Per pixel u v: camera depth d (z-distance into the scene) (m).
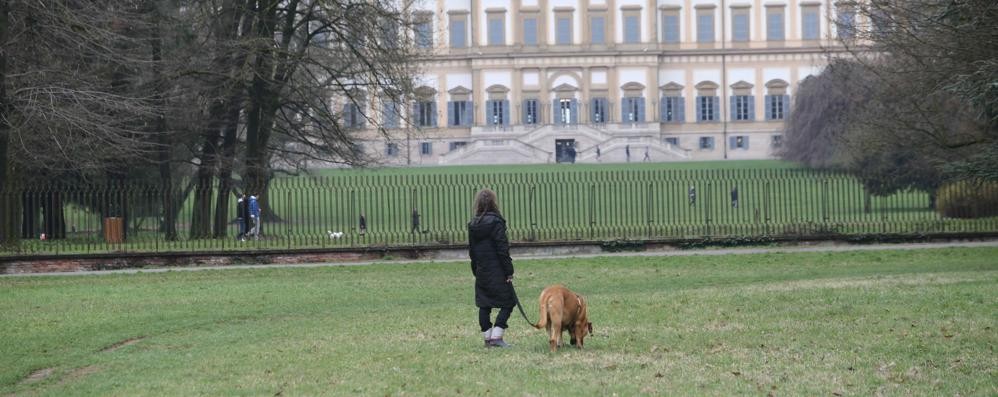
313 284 28.75
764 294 23.70
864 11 43.38
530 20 123.62
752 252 35.34
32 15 37.94
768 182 42.19
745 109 124.94
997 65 30.97
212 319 22.53
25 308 24.41
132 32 44.06
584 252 36.41
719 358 16.41
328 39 47.50
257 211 41.19
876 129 44.66
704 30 125.31
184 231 42.78
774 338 18.06
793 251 35.41
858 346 17.14
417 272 31.52
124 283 29.70
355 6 44.84
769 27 125.00
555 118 123.44
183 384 15.41
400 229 39.44
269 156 49.16
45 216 40.41
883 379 14.75
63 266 34.03
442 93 117.50
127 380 15.91
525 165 102.31
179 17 45.44
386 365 16.45
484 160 115.38
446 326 20.47
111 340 19.84
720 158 125.19
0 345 19.39
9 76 37.50
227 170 44.72
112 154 41.31
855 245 37.06
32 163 41.16
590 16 123.69
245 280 30.11
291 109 48.66
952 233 37.16
